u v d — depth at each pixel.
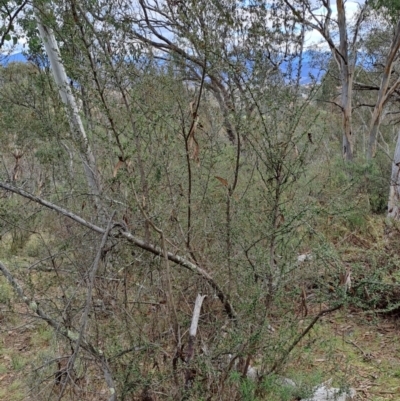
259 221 2.79
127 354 2.73
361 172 7.81
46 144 3.56
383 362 3.54
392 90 11.50
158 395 2.58
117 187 2.77
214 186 3.02
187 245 2.73
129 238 2.44
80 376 2.75
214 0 2.63
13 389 3.20
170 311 2.50
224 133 3.13
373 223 5.00
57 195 3.09
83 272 2.84
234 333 2.46
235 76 2.68
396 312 4.07
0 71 4.29
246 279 2.67
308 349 2.88
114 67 2.68
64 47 2.83
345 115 11.88
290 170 2.58
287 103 2.71
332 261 3.00
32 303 2.28
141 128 2.63
